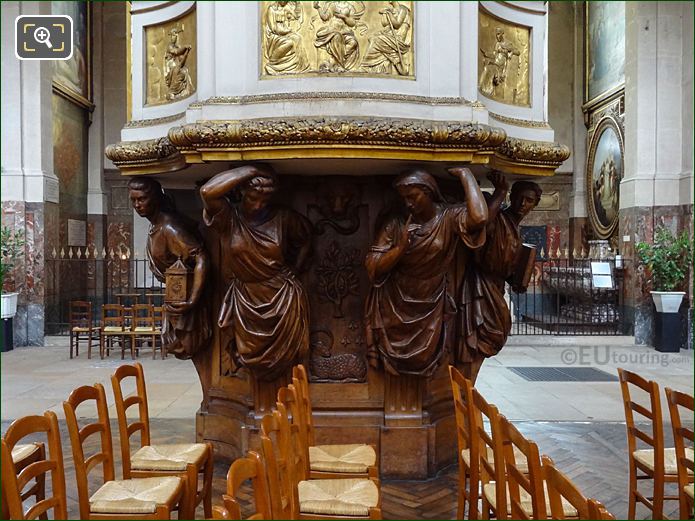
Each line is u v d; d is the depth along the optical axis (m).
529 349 9.93
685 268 9.85
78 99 13.16
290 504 2.24
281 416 2.31
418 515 3.24
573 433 5.00
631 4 10.76
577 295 11.70
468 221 3.24
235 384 4.04
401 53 3.39
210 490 3.21
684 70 10.36
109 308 9.05
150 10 3.94
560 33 14.62
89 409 5.81
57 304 11.04
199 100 3.44
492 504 2.60
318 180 3.86
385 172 3.73
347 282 3.91
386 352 3.64
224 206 3.33
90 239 13.88
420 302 3.54
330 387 3.87
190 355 4.06
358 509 2.46
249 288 3.56
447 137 3.17
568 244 14.66
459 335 4.04
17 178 10.34
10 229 10.27
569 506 2.50
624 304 10.84
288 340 3.56
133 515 2.47
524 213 3.99
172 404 6.03
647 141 10.55
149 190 3.84
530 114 3.98
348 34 3.36
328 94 3.26
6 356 9.20
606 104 13.13
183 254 3.84
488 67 3.72
